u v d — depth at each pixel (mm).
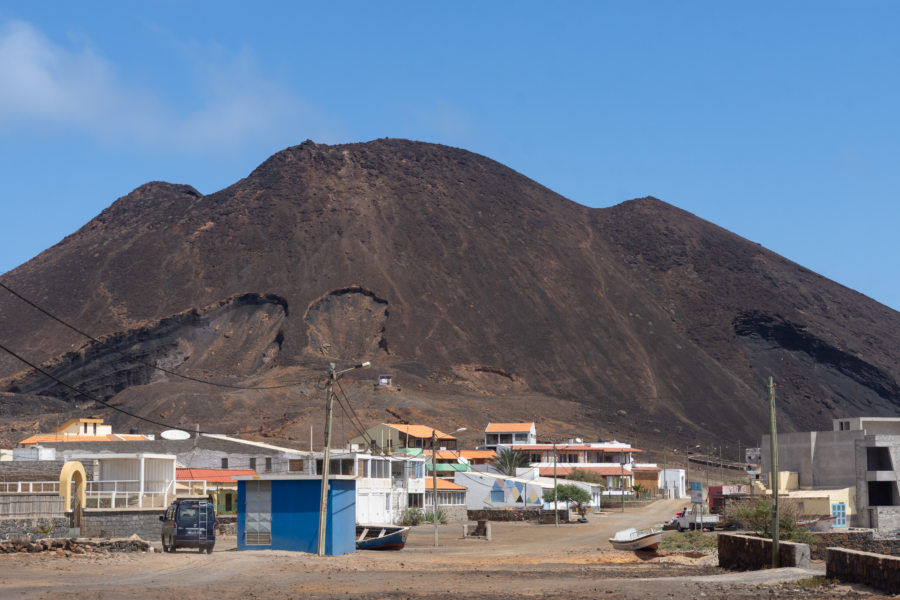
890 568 29219
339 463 88500
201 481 80375
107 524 55656
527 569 45031
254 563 42031
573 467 161125
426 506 108688
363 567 42781
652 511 132625
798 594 29203
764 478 105438
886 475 92312
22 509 50031
